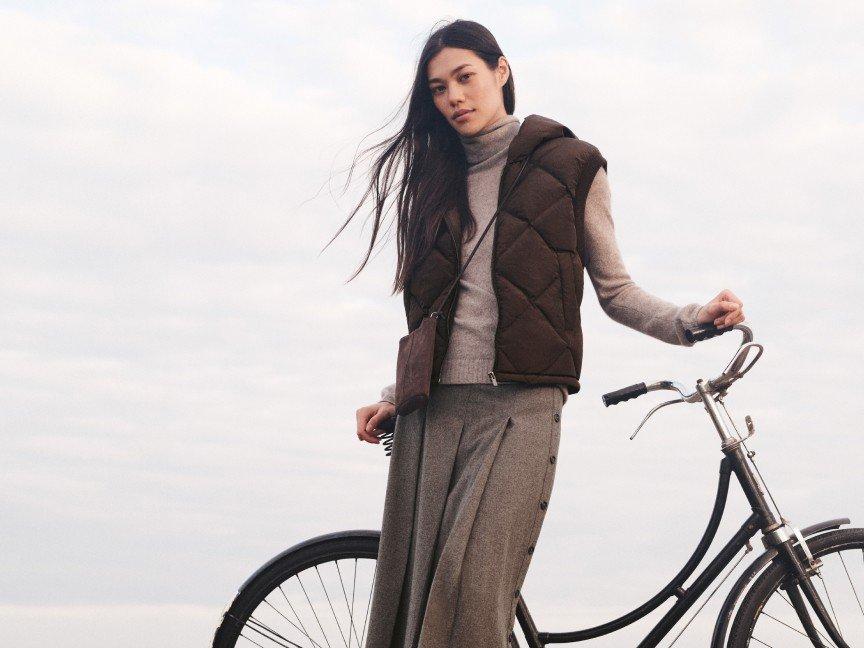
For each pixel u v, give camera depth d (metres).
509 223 2.71
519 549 2.63
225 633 3.13
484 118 2.85
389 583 2.79
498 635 2.58
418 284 2.82
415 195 2.92
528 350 2.63
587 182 2.76
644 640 2.91
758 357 2.87
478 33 2.88
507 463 2.62
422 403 2.67
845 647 2.86
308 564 3.14
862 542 2.94
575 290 2.70
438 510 2.70
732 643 2.83
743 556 2.89
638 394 2.98
